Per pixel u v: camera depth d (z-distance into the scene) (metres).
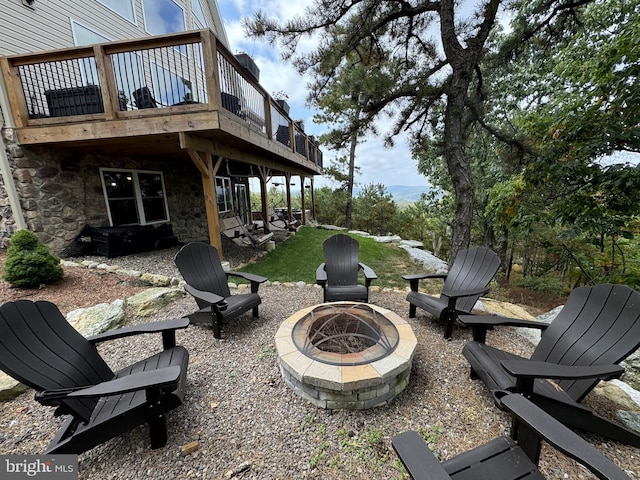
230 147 5.54
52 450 1.38
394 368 1.86
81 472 1.48
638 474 1.39
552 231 6.96
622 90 2.91
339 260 3.88
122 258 5.25
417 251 8.01
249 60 5.60
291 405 1.94
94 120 4.07
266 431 1.73
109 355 2.57
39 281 3.70
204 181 4.75
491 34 6.37
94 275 4.20
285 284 4.50
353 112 5.04
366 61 4.86
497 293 6.34
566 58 3.85
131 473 1.47
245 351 2.62
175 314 3.36
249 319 3.30
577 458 0.96
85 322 2.88
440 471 0.97
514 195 4.15
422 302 2.97
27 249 3.76
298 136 9.50
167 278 4.12
